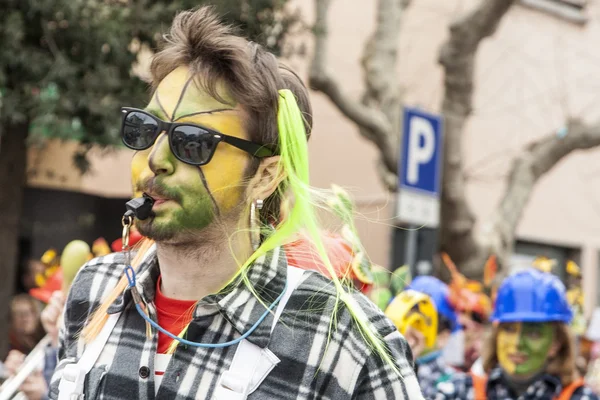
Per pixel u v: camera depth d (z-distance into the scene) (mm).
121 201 13383
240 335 1705
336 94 9391
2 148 8094
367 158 13336
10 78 7637
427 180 6062
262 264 1769
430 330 3883
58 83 7555
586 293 14812
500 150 13516
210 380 1688
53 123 7688
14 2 7402
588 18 14695
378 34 10117
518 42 13781
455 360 5094
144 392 1708
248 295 1736
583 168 14820
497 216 9773
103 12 7613
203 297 1729
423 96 12938
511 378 3805
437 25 13047
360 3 13617
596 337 6566
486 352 3936
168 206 1684
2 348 7910
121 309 1797
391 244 9852
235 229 1736
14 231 8148
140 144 1710
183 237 1694
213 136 1690
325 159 13742
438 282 5082
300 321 1731
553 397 3744
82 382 1758
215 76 1721
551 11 14164
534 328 3738
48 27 7535
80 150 8867
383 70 9977
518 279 3826
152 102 1744
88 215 12711
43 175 12078
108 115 7645
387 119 9797
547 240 14336
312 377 1692
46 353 3945
